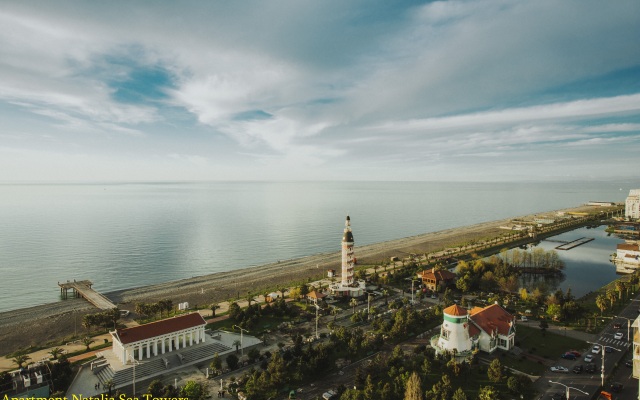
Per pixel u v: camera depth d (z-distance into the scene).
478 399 91.44
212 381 103.94
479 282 188.25
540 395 94.62
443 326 116.38
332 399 94.38
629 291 175.00
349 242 180.38
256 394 94.38
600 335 130.50
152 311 149.62
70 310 172.25
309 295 171.88
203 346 121.00
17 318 162.75
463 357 111.38
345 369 110.38
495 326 121.06
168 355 114.62
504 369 102.19
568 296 164.50
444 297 167.50
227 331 138.75
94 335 139.38
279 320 150.50
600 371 106.06
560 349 120.25
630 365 108.31
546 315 149.00
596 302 151.88
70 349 126.12
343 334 123.75
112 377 102.56
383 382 101.06
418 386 85.12
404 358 114.88
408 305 163.88
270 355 117.44
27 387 96.69
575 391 96.00
